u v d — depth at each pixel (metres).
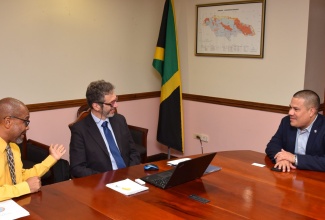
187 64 4.25
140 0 4.05
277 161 2.12
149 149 4.43
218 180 1.87
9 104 1.69
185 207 1.52
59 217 1.40
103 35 3.76
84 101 3.70
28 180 1.67
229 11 3.72
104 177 1.89
